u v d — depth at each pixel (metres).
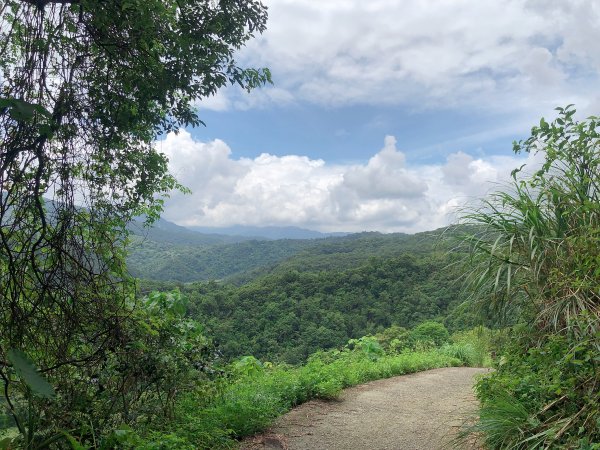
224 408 4.73
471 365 12.10
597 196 4.14
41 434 3.27
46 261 3.46
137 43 3.73
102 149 3.90
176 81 4.09
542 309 4.11
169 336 4.62
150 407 4.33
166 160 5.08
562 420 3.20
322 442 4.61
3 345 3.15
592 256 3.73
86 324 3.60
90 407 3.67
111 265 3.96
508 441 3.48
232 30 4.51
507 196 4.57
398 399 6.73
